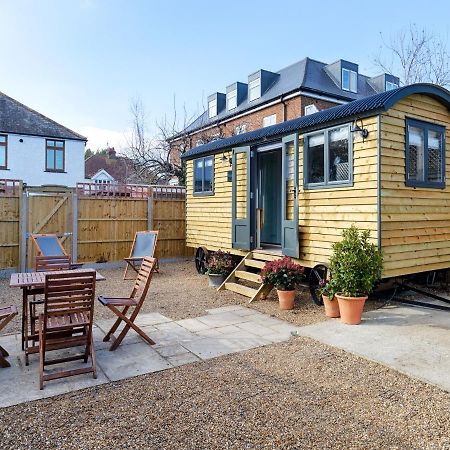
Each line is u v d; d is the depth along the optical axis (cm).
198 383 353
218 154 945
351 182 600
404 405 310
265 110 1995
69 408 307
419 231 623
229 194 905
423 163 636
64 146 2136
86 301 374
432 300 671
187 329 520
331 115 623
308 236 682
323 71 2045
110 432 273
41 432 273
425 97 640
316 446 256
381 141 563
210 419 290
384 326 512
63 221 1023
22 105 2127
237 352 434
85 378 363
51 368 387
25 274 459
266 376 368
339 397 325
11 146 2003
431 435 269
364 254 528
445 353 414
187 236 1088
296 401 318
